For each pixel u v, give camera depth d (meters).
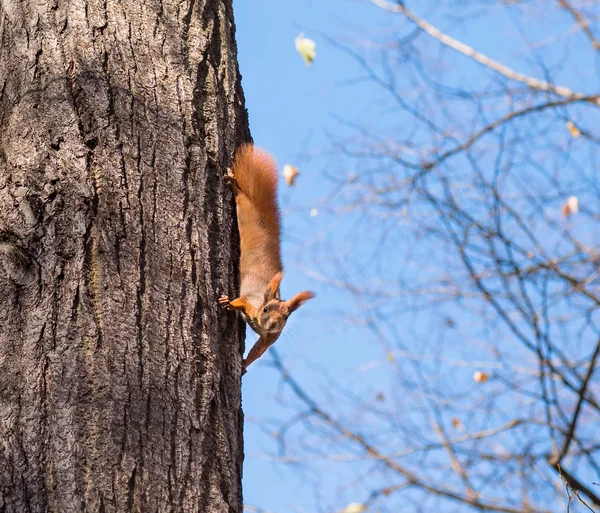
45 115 5.90
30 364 5.12
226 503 5.35
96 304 5.37
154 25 6.55
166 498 5.04
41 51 6.14
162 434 5.18
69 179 5.67
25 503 4.73
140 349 5.34
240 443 5.99
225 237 6.41
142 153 5.96
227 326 6.26
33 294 5.34
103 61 6.13
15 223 5.55
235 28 7.73
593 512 6.69
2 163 5.86
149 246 5.70
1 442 4.89
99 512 4.78
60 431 4.94
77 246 5.48
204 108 6.66
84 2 6.33
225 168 6.79
